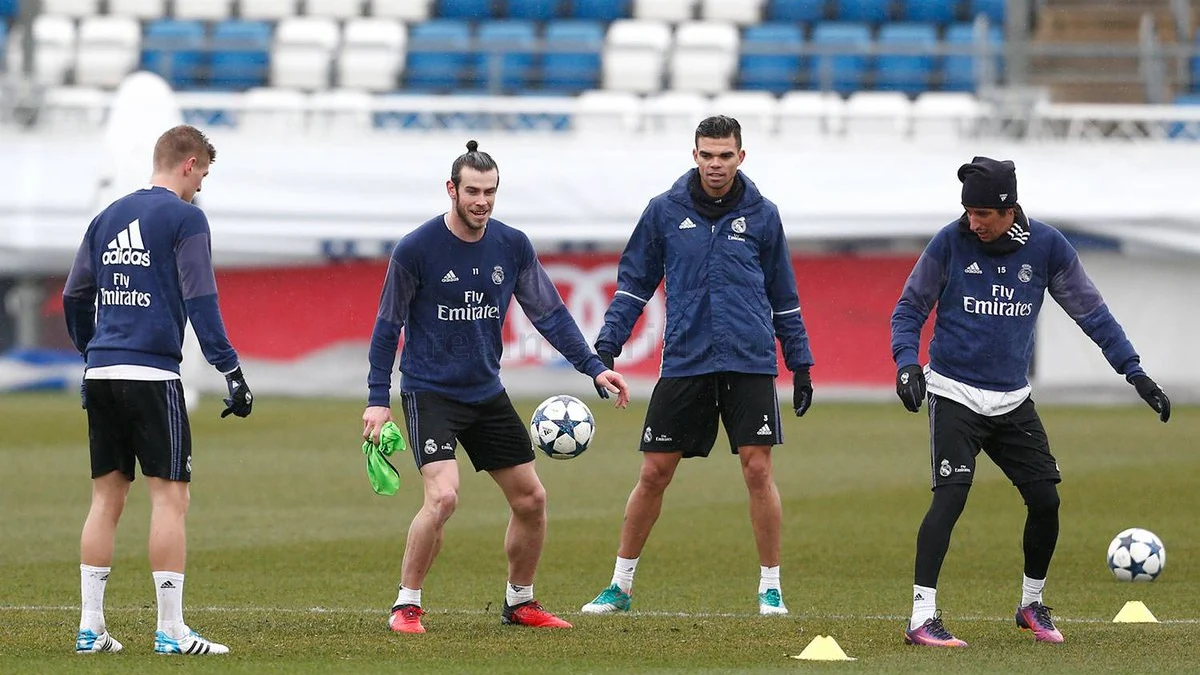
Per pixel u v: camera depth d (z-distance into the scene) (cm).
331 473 5369
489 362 2778
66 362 8081
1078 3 9919
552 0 10031
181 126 2584
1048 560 2752
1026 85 8838
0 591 3266
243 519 4406
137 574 3528
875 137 8206
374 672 2342
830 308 7894
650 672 2364
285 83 9288
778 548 3064
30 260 7969
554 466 5606
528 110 8156
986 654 2541
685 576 3575
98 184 7375
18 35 8675
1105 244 7769
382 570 3606
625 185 7844
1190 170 7738
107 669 2345
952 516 2666
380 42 9319
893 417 7131
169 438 2495
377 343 2762
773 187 7825
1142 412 7394
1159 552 3466
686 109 8081
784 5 9969
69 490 4938
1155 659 2495
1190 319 7738
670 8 9975
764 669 2392
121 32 9619
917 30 9656
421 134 8150
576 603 3200
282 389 8006
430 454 2736
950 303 2691
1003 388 2680
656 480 3042
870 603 3198
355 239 7881
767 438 3003
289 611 3030
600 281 7912
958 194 7769
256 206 7875
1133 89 9531
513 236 2783
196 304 2480
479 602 3195
